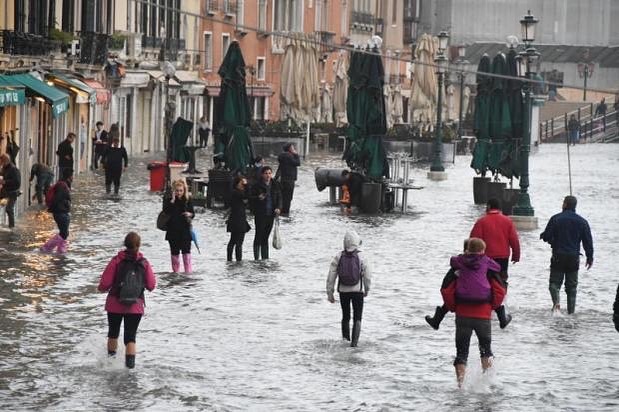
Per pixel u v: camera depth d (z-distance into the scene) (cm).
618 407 3962
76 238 7538
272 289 5978
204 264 6731
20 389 3988
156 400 3900
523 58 10875
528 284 6462
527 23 9681
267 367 4391
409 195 11806
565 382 4281
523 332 5156
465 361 4191
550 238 5566
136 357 4469
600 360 4647
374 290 6075
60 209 6844
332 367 4416
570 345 4912
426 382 4228
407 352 4684
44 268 6341
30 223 8200
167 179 10619
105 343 4644
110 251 7012
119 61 15062
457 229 8919
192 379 4181
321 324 5166
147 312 5312
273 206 6925
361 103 10181
